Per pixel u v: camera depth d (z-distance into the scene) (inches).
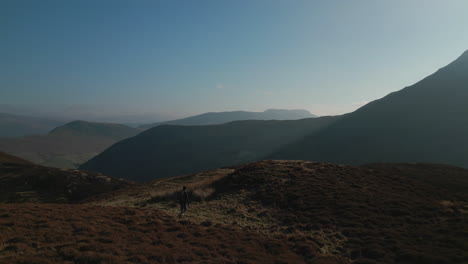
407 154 5595.5
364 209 759.7
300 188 979.3
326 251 537.6
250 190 1048.8
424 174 1446.9
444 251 494.0
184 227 617.9
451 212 759.1
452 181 1296.8
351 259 508.4
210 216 759.1
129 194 1337.4
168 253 440.5
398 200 856.9
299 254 505.7
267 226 682.2
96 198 1510.8
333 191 924.6
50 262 364.5
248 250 492.4
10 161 3105.3
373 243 554.3
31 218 561.6
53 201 2006.6
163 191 1099.3
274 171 1264.8
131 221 624.7
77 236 480.7
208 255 455.5
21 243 423.2
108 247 437.1
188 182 1486.2
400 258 490.0
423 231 610.5
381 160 5723.4
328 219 694.5
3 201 1819.6
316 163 1453.0
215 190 1118.4
